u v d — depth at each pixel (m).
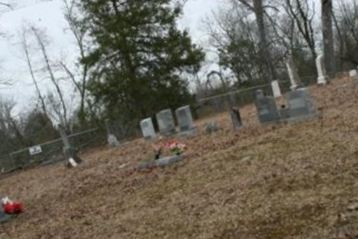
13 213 14.62
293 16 56.25
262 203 9.59
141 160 17.69
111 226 10.99
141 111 38.69
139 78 38.34
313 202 8.93
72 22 53.72
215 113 36.62
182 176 13.44
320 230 7.82
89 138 34.03
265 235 8.24
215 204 10.33
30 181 22.56
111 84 38.12
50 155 32.03
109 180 15.95
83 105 48.19
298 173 10.62
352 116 14.61
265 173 11.35
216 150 15.35
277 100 24.56
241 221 9.05
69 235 11.24
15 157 32.09
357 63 56.44
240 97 37.34
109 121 35.25
